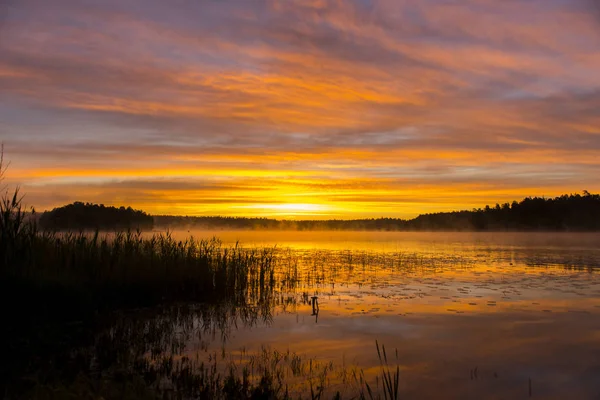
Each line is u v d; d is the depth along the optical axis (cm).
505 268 2645
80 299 1211
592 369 882
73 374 798
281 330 1169
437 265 2808
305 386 783
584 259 3244
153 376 800
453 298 1631
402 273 2397
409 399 740
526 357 950
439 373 854
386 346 1022
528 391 777
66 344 989
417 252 4009
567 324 1230
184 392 739
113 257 1534
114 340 1025
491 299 1611
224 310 1434
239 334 1129
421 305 1501
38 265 1232
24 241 1209
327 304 1530
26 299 1093
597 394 765
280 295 1727
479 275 2306
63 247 1413
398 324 1233
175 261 1750
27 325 1034
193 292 1652
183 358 922
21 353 910
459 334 1126
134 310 1398
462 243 6031
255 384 780
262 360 916
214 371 845
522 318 1303
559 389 785
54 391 681
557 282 2042
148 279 1545
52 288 1163
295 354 958
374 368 879
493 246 5094
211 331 1159
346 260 3133
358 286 1936
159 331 1135
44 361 870
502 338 1091
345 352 977
